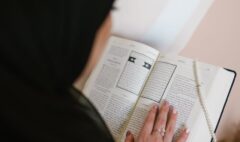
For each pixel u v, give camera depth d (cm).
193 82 85
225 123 110
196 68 85
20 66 52
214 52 108
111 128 88
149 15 93
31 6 52
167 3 91
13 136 51
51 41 54
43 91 54
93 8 56
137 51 92
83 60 59
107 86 92
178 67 87
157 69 89
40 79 54
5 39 50
